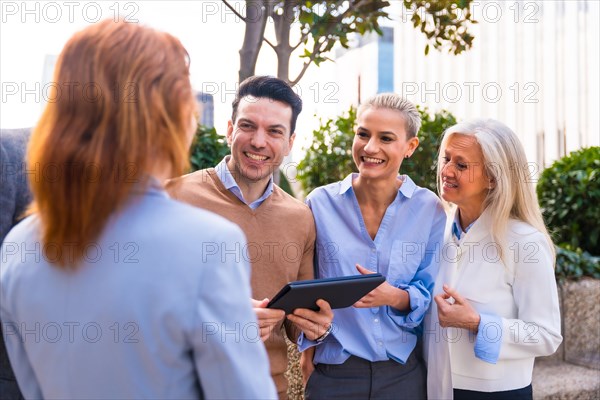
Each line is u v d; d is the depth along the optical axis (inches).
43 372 35.1
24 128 60.8
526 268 71.4
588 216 166.6
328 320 67.2
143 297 32.5
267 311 62.5
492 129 73.1
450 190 74.8
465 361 73.9
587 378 135.3
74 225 32.9
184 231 33.8
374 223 80.7
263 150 71.1
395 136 76.4
